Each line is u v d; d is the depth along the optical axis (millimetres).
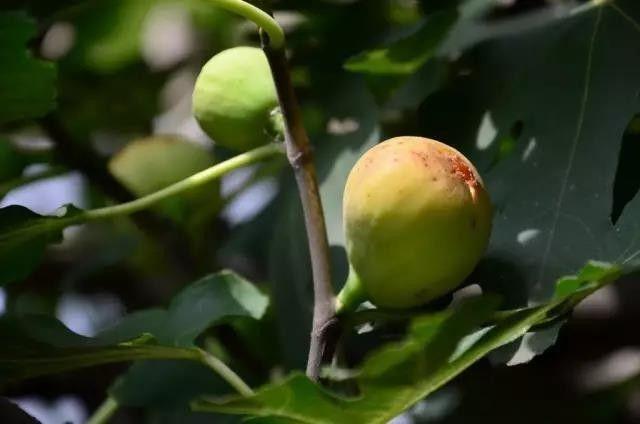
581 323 991
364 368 743
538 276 819
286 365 916
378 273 784
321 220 801
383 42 926
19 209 834
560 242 825
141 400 918
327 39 959
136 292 1078
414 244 778
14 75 866
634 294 990
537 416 954
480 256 791
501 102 874
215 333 953
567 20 880
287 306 914
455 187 779
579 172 842
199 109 849
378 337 933
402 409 761
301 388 748
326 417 761
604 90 857
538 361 970
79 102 1075
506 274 823
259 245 984
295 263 914
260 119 843
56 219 840
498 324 757
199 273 1012
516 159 856
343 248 866
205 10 1066
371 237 780
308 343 907
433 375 750
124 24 1051
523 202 842
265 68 845
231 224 1046
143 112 1095
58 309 1087
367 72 915
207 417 915
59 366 830
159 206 1004
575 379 982
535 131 859
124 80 1080
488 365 955
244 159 844
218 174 845
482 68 884
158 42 1083
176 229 1011
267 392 746
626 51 863
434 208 776
